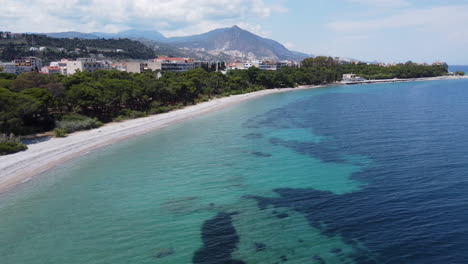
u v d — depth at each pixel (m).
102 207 27.77
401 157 40.12
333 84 187.75
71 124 56.78
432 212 25.23
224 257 20.19
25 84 62.38
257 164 39.31
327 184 32.19
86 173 36.50
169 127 63.91
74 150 45.59
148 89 82.06
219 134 57.06
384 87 166.12
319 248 20.92
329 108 88.12
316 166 38.00
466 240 21.16
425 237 21.73
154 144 49.91
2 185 32.50
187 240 22.36
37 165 38.62
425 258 19.52
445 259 19.36
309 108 89.25
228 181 33.75
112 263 19.83
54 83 64.00
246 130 60.34
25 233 23.45
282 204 27.86
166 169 37.88
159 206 27.89
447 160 38.09
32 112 51.66
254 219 25.20
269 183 32.97
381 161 38.91
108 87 71.38
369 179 33.09
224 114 81.00
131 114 72.94
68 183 33.41
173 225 24.52
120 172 36.88
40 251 21.16
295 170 36.81
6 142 43.50
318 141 50.34
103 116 67.88
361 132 55.66
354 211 25.98
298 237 22.36
